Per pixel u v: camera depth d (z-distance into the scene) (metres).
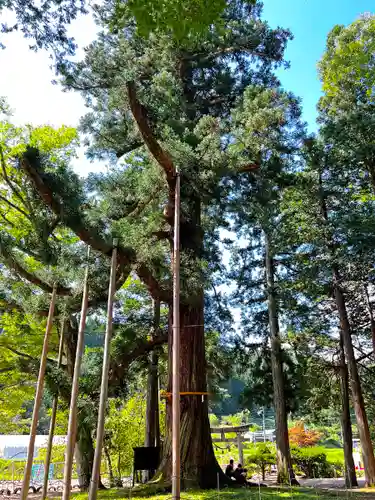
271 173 13.31
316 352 19.45
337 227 17.09
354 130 17.62
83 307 8.95
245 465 23.66
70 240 15.03
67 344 15.04
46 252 10.82
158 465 12.47
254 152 12.79
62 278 11.17
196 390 12.38
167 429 12.28
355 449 31.69
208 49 14.25
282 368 19.42
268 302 20.66
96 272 10.63
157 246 11.68
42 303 12.96
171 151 10.99
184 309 13.25
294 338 19.44
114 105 11.93
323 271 17.47
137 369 16.23
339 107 19.94
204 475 11.59
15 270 12.66
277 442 18.19
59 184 9.66
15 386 16.52
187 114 14.17
